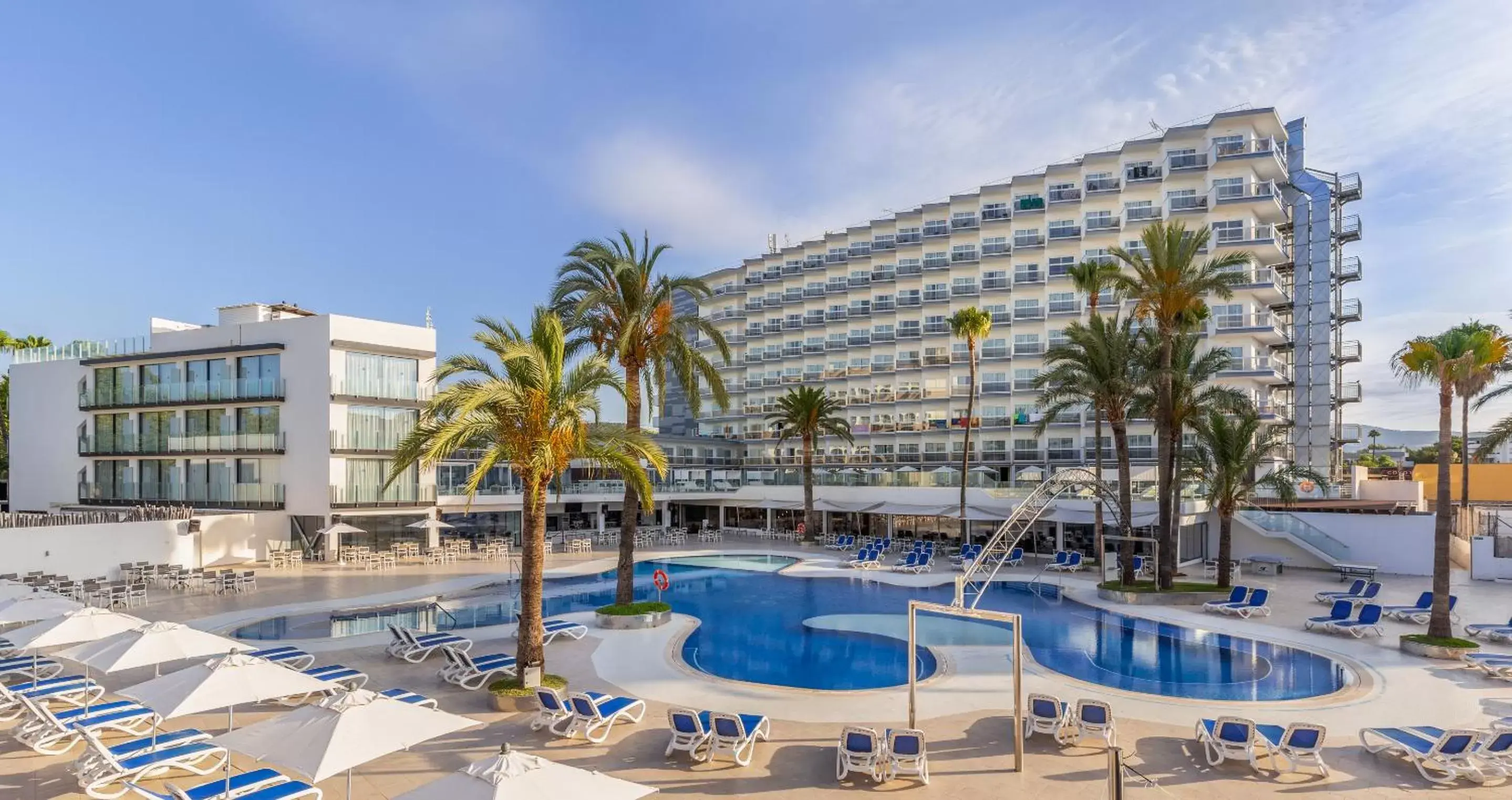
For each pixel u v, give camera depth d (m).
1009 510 39.53
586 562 37.97
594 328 23.39
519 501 44.72
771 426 77.88
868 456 70.38
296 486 38.38
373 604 26.22
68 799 10.46
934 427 66.62
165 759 11.03
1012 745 12.71
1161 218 55.72
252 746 8.52
